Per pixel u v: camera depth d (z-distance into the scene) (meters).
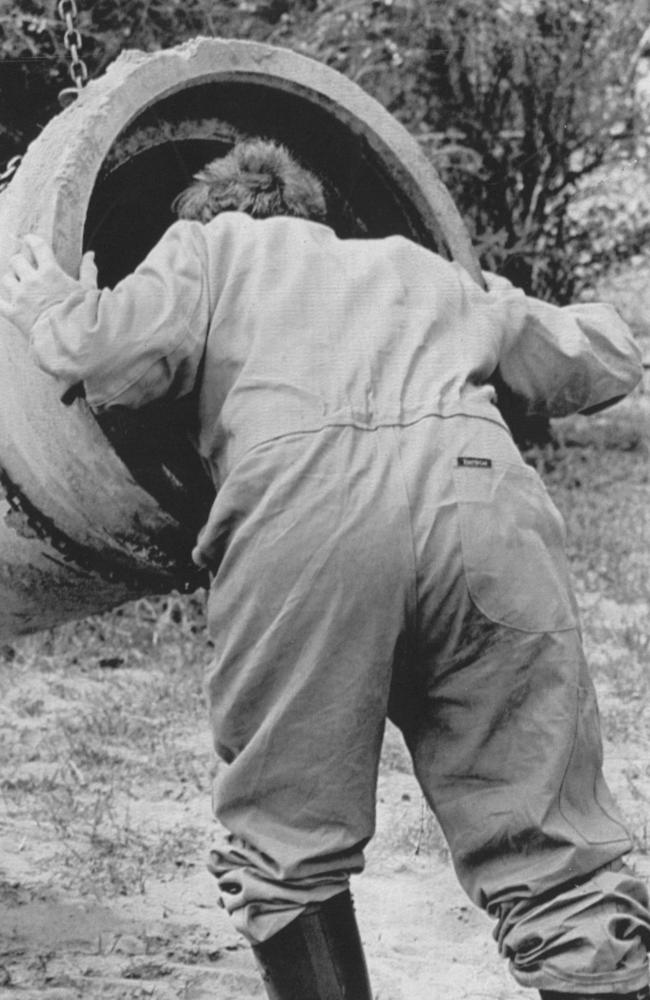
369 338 3.46
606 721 7.37
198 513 3.82
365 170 4.37
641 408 16.91
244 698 3.32
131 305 3.42
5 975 4.47
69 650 8.81
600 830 3.34
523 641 3.31
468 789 3.38
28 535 4.07
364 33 10.28
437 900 5.21
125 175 4.52
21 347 3.87
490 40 12.56
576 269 14.91
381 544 3.25
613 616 9.98
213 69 4.09
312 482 3.29
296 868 3.25
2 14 8.33
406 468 3.31
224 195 3.91
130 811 6.16
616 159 14.54
